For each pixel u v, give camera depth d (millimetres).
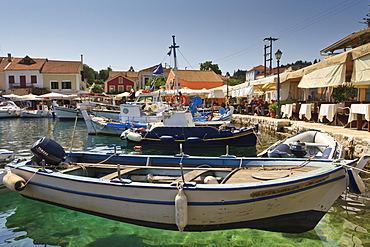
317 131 8656
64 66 50031
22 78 47406
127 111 18141
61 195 5789
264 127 18328
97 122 18062
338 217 5582
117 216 5332
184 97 16984
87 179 5402
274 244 4805
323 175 4699
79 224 5496
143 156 7105
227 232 5145
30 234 5199
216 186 4660
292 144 7074
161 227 5145
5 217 5797
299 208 4957
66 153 7395
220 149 13094
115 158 7391
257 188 4590
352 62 11922
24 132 20609
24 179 6223
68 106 38812
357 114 11031
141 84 62156
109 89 59656
